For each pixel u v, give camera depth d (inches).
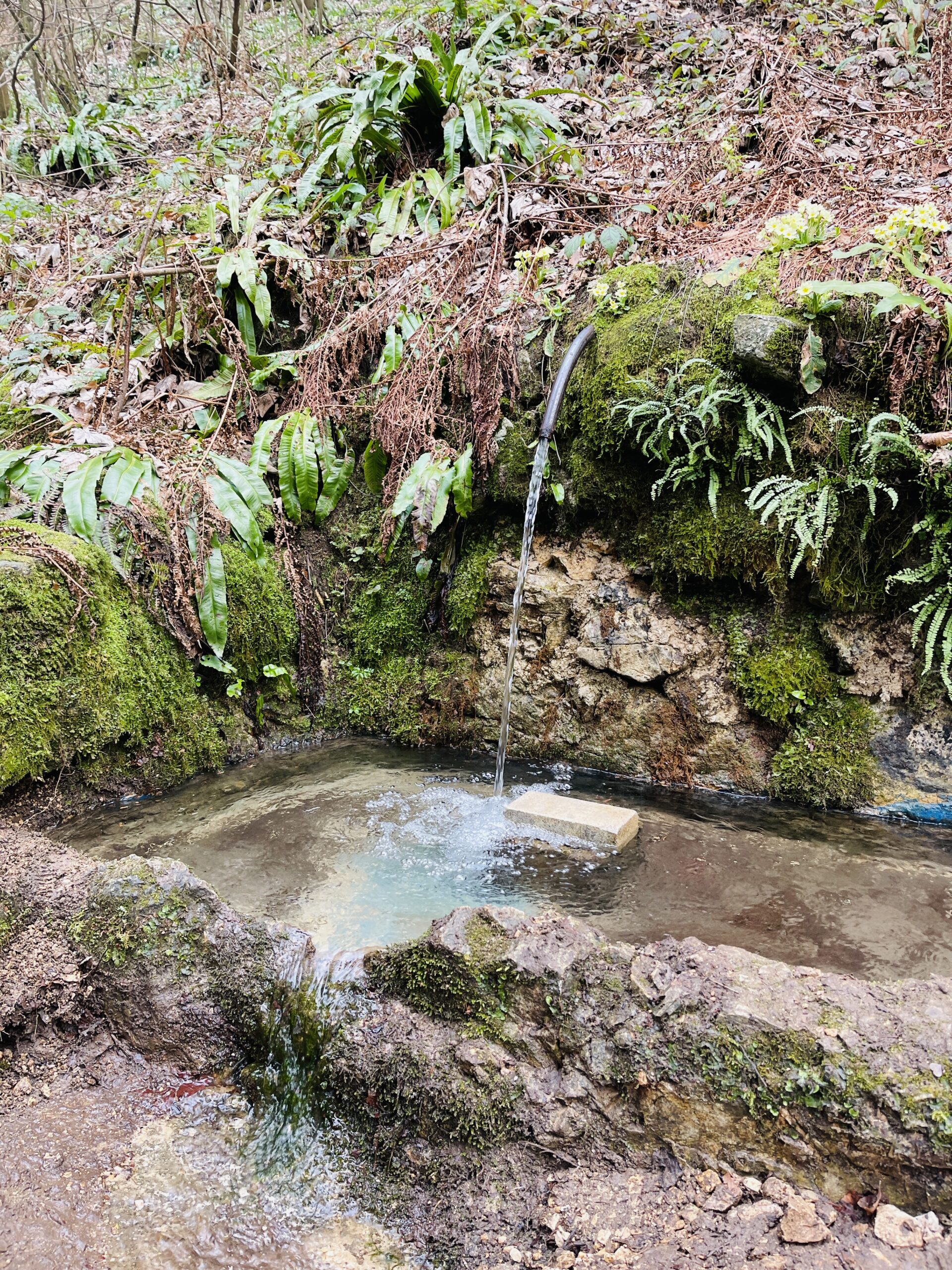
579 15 209.5
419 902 97.5
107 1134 83.2
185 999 90.1
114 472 130.8
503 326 140.5
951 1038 65.9
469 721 147.8
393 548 153.6
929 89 168.7
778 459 118.1
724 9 207.0
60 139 239.8
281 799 128.1
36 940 94.7
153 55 332.2
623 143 170.7
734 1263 62.2
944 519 108.7
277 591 153.0
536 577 142.3
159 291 169.6
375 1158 79.0
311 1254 71.7
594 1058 73.9
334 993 85.0
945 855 105.8
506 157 172.1
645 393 124.5
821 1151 66.4
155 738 133.3
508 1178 73.4
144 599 133.7
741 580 126.3
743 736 126.6
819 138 161.6
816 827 114.3
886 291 102.4
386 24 260.2
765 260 123.2
